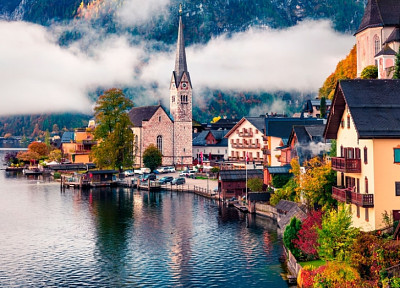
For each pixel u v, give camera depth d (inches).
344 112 3046.3
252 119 7736.2
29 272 3046.3
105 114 7755.9
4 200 5723.4
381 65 5472.4
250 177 5413.4
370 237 2400.3
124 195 6092.5
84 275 2982.3
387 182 2645.2
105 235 3919.8
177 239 3750.0
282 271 2960.1
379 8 5969.5
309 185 3469.5
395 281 2177.7
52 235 3941.9
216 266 3090.6
